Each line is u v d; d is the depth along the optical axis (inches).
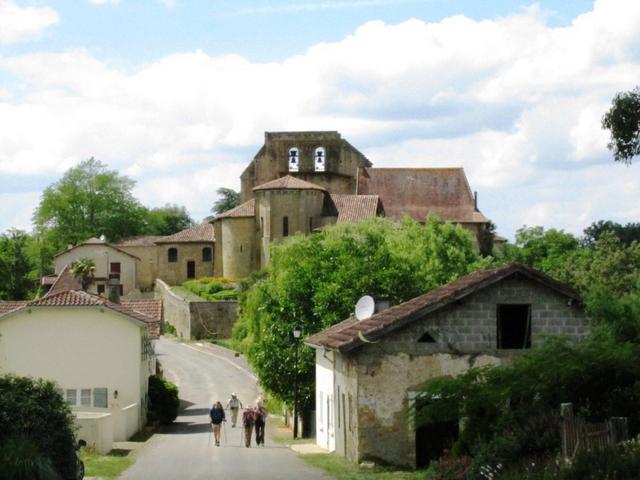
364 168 5172.2
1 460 831.7
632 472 727.7
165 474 1168.8
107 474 1162.0
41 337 1924.2
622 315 1033.5
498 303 1240.8
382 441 1237.1
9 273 4972.9
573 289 1243.8
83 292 2027.6
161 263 5246.1
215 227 5098.4
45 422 949.8
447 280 2381.9
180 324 4404.5
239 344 2657.5
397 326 1227.9
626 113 1266.0
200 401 2613.2
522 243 4261.8
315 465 1259.2
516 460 852.0
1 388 968.9
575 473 742.5
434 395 1008.9
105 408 1768.0
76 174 6043.3
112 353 1926.7
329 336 1461.6
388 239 2517.2
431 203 5034.5
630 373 930.7
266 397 2428.6
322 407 1640.0
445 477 924.6
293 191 4722.0
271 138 5442.9
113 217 6043.3
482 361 1238.3
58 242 5940.0
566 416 785.6
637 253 3053.6
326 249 2058.3
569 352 944.3
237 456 1425.9
